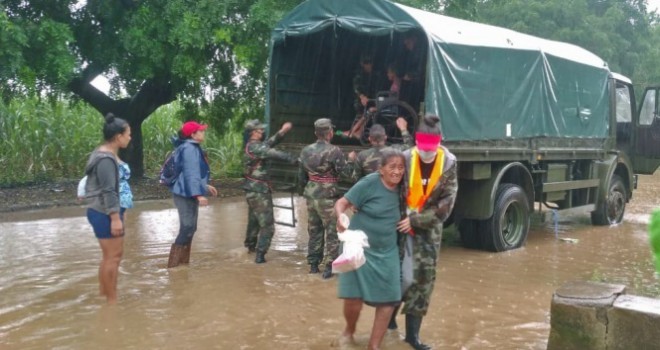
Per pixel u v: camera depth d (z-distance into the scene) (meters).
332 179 6.62
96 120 16.38
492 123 7.88
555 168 9.37
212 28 12.21
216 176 16.62
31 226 9.61
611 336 3.97
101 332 4.90
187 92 14.33
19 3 12.24
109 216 5.47
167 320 5.20
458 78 7.35
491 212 7.86
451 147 7.25
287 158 7.09
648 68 28.08
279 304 5.65
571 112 9.51
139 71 12.56
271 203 7.30
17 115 14.79
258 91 14.55
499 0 23.72
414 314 4.61
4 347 4.57
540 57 8.70
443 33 7.23
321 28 7.78
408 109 7.41
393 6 7.17
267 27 12.15
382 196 4.34
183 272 6.78
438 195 4.44
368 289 4.33
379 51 9.02
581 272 7.11
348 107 9.70
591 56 10.43
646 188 16.89
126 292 6.00
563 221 11.16
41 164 14.78
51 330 4.94
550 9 24.81
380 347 4.62
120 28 12.69
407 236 4.54
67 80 11.79
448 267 7.27
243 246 8.23
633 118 11.45
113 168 5.43
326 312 5.44
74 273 6.72
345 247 4.19
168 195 13.24
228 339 4.78
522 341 4.82
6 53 10.79
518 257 7.90
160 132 17.39
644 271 7.20
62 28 11.43
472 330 5.07
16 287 6.16
